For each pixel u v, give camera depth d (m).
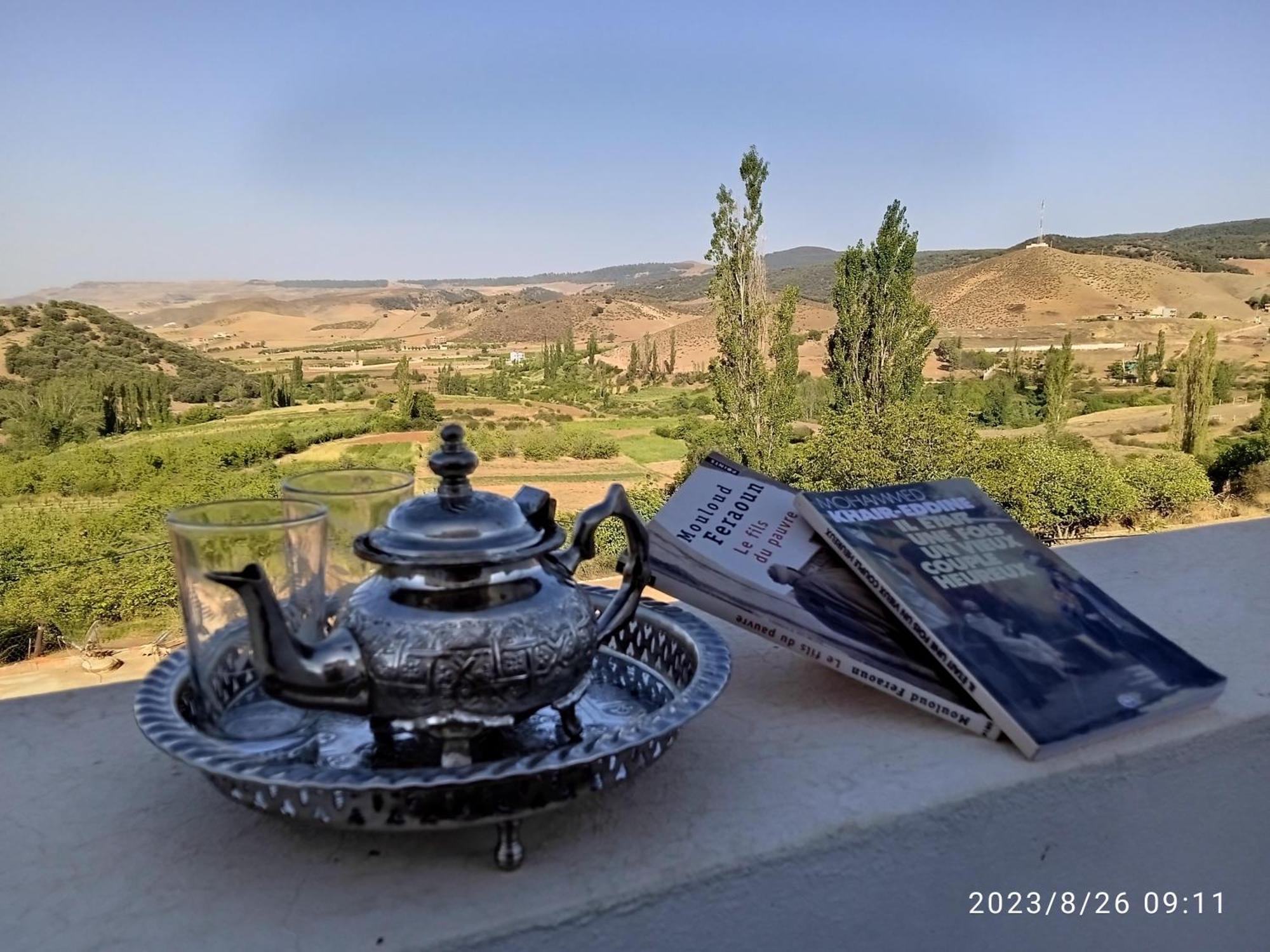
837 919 0.84
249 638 0.73
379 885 0.74
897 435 12.74
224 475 22.52
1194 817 1.09
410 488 1.04
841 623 1.11
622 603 0.93
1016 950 0.98
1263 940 1.21
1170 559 1.85
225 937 0.68
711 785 0.92
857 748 1.02
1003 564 1.26
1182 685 1.12
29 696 1.20
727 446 15.64
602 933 0.72
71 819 0.86
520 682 0.74
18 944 0.67
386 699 0.73
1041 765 0.97
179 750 0.72
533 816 0.85
